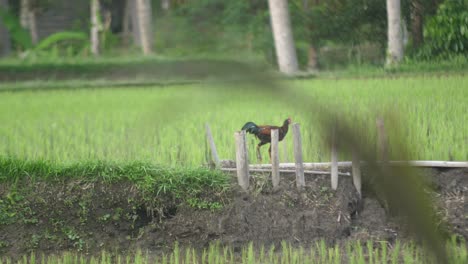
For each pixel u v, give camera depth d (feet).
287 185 73.05
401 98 105.91
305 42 214.28
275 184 72.64
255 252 68.23
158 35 243.60
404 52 177.37
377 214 71.87
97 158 78.95
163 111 103.50
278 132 72.08
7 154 79.00
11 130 100.37
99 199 71.77
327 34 203.82
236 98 107.45
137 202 71.51
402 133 77.87
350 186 73.10
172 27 247.70
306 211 71.00
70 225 71.15
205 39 237.86
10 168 72.79
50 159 79.10
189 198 71.41
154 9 269.44
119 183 72.43
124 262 67.87
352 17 198.29
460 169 74.90
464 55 159.33
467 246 66.49
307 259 65.16
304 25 206.39
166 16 255.50
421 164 75.36
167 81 158.81
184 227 70.69
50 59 199.41
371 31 198.49
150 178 71.82
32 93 148.46
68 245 70.38
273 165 72.49
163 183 71.56
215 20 245.24
